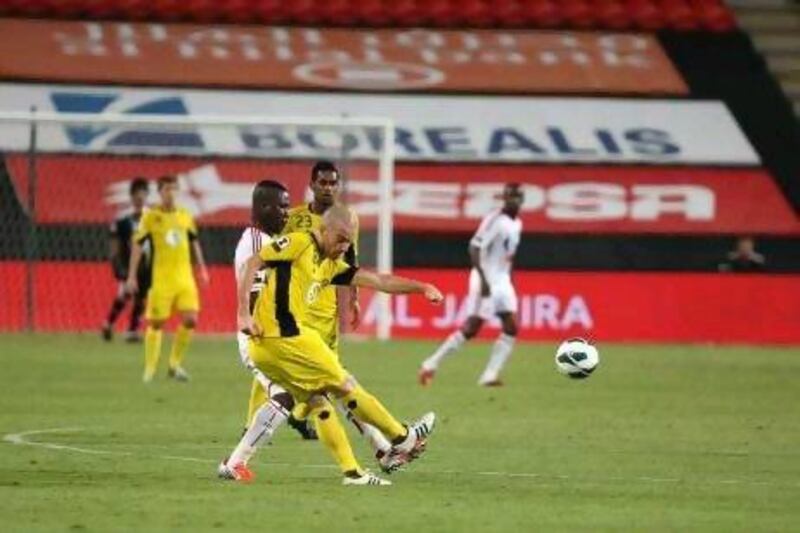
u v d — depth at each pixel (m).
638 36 119.94
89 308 99.81
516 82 114.94
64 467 43.75
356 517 35.44
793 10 123.31
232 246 103.38
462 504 37.94
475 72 115.69
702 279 101.69
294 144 109.00
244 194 104.50
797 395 70.38
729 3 123.56
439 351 72.19
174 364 72.38
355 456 47.53
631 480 43.28
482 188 108.19
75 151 104.50
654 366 84.25
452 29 119.62
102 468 43.62
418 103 112.75
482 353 91.25
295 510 36.28
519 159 109.94
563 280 100.88
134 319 91.94
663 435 54.72
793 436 55.03
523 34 119.69
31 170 97.75
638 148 111.12
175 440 50.72
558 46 118.75
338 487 40.31
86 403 62.03
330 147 109.25
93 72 112.19
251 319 39.25
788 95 117.81
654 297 101.38
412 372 78.50
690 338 101.19
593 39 119.62
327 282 40.28
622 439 53.34
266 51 116.00
